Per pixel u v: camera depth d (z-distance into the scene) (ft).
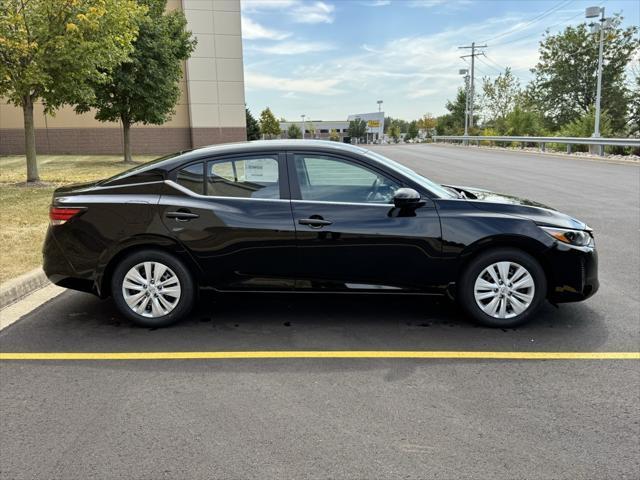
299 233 14.43
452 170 60.13
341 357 13.08
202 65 93.40
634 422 10.06
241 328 15.02
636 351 13.33
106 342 14.10
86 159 78.79
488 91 193.47
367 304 16.92
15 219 28.48
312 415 10.32
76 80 41.63
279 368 12.48
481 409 10.54
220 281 14.88
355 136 332.80
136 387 11.57
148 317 15.01
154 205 14.62
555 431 9.74
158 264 14.84
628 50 156.04
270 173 14.83
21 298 17.69
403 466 8.71
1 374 12.25
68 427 9.97
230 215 14.53
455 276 14.67
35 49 37.58
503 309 14.75
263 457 8.97
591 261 14.66
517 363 12.67
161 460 8.92
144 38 64.18
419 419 10.16
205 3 91.66
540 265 14.65
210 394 11.23
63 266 14.97
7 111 89.61
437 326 15.08
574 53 160.45
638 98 147.33
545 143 95.91
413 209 14.52
